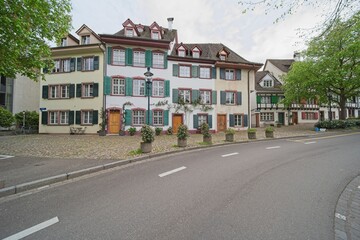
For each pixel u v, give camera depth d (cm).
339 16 432
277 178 562
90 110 2052
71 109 2095
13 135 1984
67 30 989
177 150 1038
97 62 2053
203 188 482
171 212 359
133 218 338
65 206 391
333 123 2311
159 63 2180
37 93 2905
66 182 555
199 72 2309
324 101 2519
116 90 2064
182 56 2244
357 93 2323
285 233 290
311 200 412
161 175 600
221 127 2375
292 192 455
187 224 317
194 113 2252
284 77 2848
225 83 2408
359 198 425
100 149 1051
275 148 1121
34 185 512
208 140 1295
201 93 2319
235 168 678
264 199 415
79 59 2098
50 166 682
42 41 883
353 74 2114
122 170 675
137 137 1784
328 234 290
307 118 3781
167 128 2148
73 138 1681
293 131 2252
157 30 2272
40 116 2152
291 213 354
